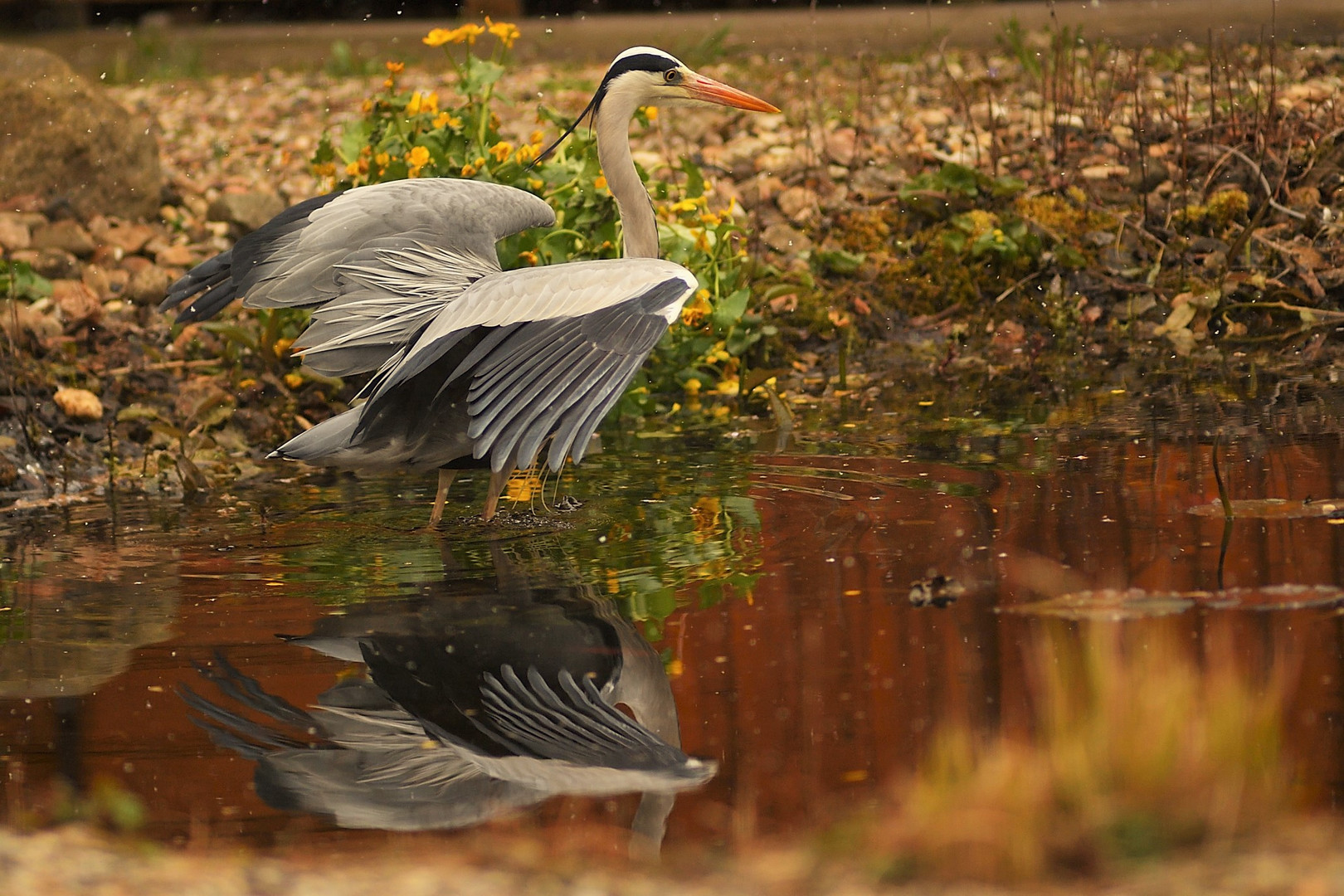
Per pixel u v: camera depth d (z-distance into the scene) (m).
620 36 28.72
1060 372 13.36
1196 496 9.47
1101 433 11.18
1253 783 5.86
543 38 28.88
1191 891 5.17
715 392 13.66
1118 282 15.34
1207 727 6.13
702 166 18.03
